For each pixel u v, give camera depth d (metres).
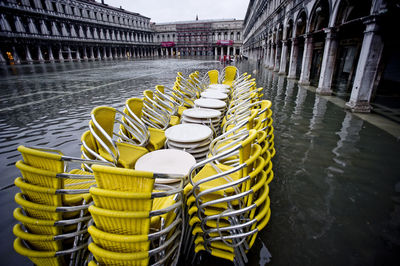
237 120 3.73
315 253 2.12
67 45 56.12
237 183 1.61
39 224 1.58
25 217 1.60
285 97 10.09
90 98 10.64
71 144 5.12
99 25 70.88
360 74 7.16
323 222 2.53
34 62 47.62
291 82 15.35
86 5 65.88
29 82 16.33
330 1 9.66
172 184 2.19
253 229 1.90
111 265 1.48
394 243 2.24
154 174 1.24
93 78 18.94
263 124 3.19
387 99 9.38
